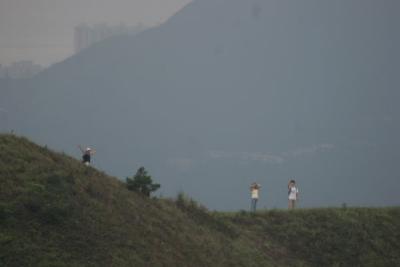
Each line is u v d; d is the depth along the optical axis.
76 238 108.12
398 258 162.12
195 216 144.88
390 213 183.25
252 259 135.88
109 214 118.75
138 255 110.94
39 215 109.31
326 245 157.50
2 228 103.62
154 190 142.00
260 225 157.75
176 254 118.00
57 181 119.94
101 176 136.25
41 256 100.56
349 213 175.25
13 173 118.31
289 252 150.50
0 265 95.88
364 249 160.50
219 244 133.88
